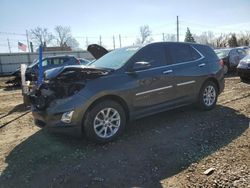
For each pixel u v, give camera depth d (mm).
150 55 5738
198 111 6793
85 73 4980
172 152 4570
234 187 3469
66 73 4957
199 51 6750
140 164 4219
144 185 3670
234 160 4164
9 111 8688
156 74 5637
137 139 5180
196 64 6473
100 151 4734
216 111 6770
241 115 6379
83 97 4719
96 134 4879
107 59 5812
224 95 8812
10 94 13102
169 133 5410
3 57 35688
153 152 4602
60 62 16453
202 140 5008
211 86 6859
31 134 5902
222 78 7090
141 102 5434
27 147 5141
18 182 3953
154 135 5336
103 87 4895
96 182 3793
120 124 5160
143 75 5441
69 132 4754
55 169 4215
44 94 5055
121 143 5027
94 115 4832
